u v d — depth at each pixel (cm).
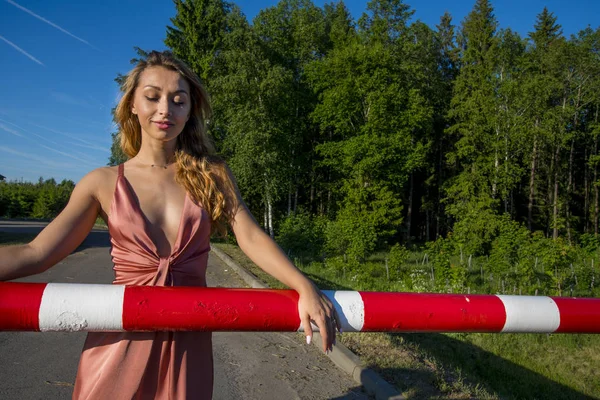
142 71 138
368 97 2659
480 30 3088
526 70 2916
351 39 3042
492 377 627
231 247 1705
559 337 846
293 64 3180
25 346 486
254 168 2525
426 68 3456
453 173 3597
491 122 2711
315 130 3450
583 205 3834
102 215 137
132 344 124
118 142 161
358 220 1670
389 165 2656
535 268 1399
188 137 147
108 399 121
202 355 132
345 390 388
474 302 129
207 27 2773
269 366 444
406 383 379
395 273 1408
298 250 1984
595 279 1329
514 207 3975
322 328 112
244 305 114
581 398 604
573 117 3159
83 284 115
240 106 2514
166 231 132
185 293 114
